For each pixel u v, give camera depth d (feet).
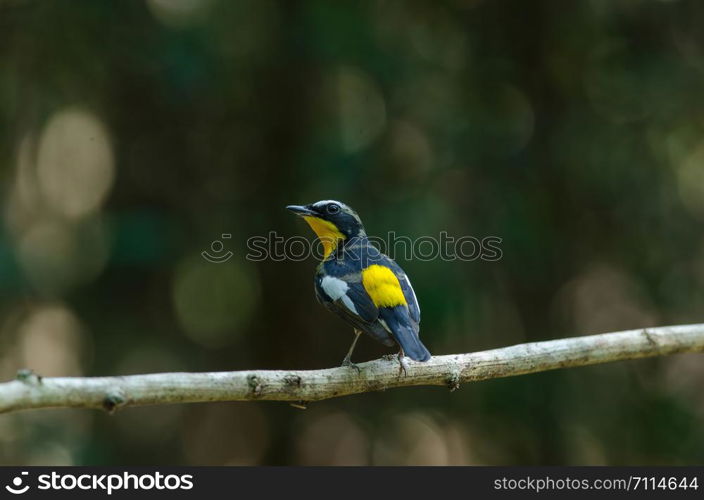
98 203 47.42
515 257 44.47
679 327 25.34
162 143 46.47
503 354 23.24
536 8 45.88
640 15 45.88
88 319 45.57
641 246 46.16
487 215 44.34
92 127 47.57
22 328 45.50
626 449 46.47
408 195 43.09
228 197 46.09
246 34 44.57
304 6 42.32
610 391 46.98
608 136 45.50
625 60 45.57
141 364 47.83
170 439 50.98
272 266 46.34
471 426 47.26
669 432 45.06
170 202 46.14
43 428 43.98
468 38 46.06
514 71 45.91
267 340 47.06
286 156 44.65
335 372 21.31
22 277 40.65
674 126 45.55
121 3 42.24
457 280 42.55
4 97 43.96
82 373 46.57
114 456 45.93
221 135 46.01
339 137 43.88
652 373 46.73
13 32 43.06
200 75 41.83
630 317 47.91
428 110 45.16
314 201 42.32
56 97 44.47
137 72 42.96
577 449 46.42
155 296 46.57
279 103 44.83
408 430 49.08
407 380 22.12
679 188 46.60
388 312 23.86
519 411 44.88
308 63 43.83
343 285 24.58
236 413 50.52
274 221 44.75
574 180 45.73
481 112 45.01
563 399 45.29
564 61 46.14
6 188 44.39
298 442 48.39
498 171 44.73
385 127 44.47
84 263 45.39
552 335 45.75
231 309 49.14
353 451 48.98
